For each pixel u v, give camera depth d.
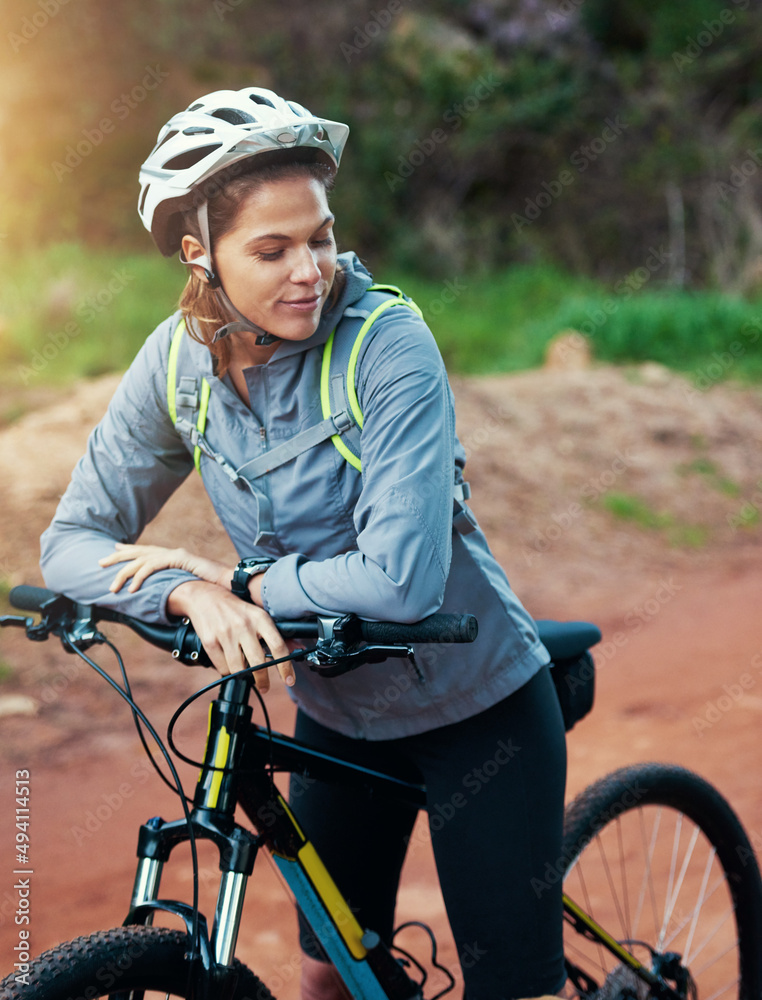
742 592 6.66
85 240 12.41
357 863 2.12
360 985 1.90
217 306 1.71
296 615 1.61
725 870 2.63
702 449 8.99
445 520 1.60
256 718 4.51
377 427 1.63
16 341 8.34
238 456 1.77
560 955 1.92
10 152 12.44
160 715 4.59
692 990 2.62
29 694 4.64
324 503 1.72
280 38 16.03
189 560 1.73
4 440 6.57
